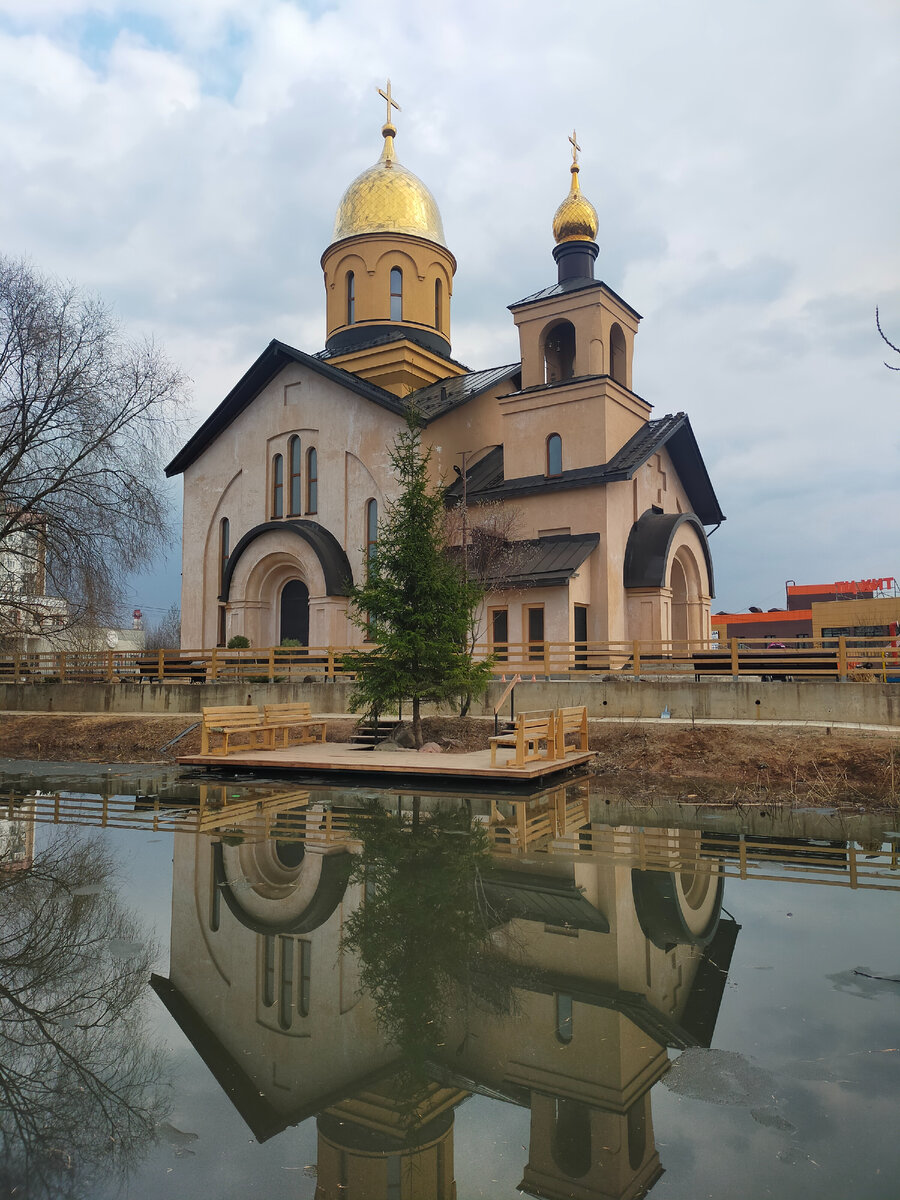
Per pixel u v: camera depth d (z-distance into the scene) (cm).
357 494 2917
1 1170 399
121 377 2436
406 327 3419
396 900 838
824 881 892
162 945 717
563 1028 549
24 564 2491
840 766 1424
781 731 1594
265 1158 409
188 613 3341
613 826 1173
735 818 1227
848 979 617
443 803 1359
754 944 696
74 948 712
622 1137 409
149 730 2191
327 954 691
